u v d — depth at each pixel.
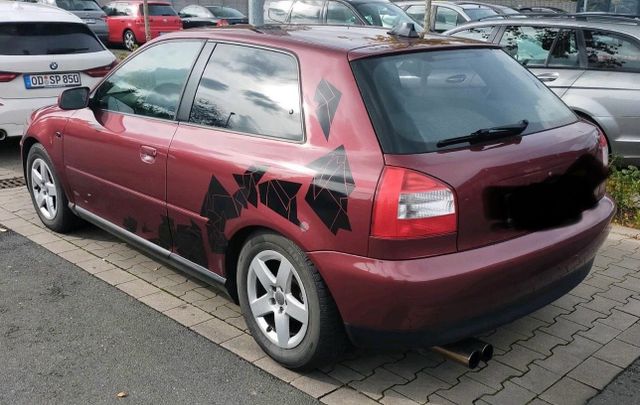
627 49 6.58
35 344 3.56
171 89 3.94
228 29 3.88
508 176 2.90
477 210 2.79
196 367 3.35
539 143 3.12
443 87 3.21
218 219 3.44
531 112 3.39
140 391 3.14
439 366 3.38
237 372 3.31
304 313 3.11
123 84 4.36
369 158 2.80
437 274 2.68
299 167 3.01
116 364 3.38
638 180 5.83
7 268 4.56
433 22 13.13
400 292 2.68
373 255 2.75
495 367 3.36
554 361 3.42
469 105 3.18
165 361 3.41
